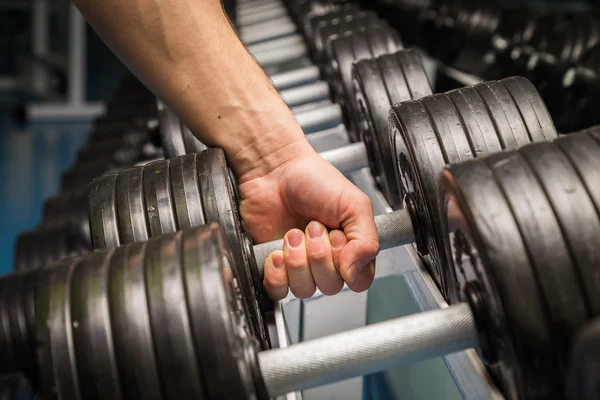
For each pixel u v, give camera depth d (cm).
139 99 320
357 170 155
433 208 93
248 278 91
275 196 105
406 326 77
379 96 131
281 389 76
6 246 305
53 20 680
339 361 76
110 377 67
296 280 95
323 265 93
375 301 177
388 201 136
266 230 108
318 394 137
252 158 106
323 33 202
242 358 70
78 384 67
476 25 271
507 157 74
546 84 217
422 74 134
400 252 117
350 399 139
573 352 53
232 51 105
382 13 331
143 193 95
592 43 206
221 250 72
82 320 68
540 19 242
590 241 68
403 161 109
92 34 700
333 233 95
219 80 102
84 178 233
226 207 93
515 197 70
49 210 207
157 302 68
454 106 99
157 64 99
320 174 101
